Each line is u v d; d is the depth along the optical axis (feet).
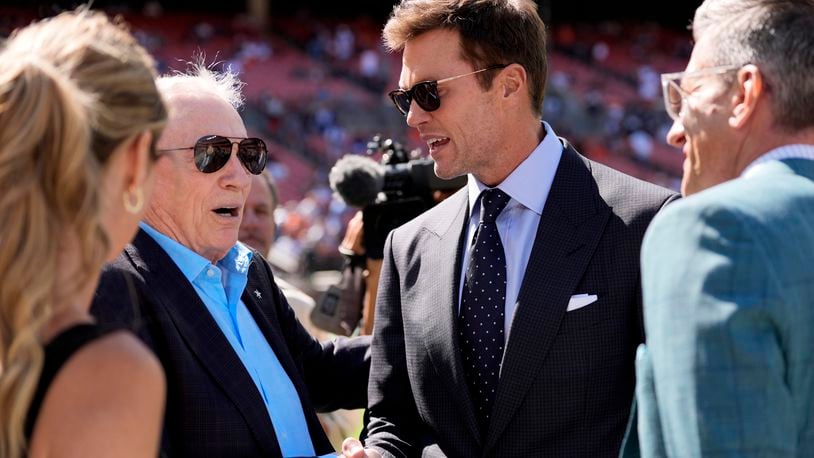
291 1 115.34
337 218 65.92
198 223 8.13
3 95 4.75
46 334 4.79
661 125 94.38
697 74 6.07
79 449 4.57
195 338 7.54
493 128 8.51
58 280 4.80
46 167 4.70
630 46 118.52
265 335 8.51
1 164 4.65
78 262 4.81
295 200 77.10
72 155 4.70
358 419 14.35
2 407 4.58
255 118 86.63
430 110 8.57
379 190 11.46
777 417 5.00
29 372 4.58
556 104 93.20
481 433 8.22
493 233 8.54
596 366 7.95
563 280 8.05
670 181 87.56
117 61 5.06
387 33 8.77
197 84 8.40
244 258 8.62
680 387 5.14
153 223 8.09
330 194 74.28
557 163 8.64
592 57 113.70
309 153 83.46
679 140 6.56
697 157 6.14
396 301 9.18
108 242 4.87
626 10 126.21
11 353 4.59
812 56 5.70
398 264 9.16
